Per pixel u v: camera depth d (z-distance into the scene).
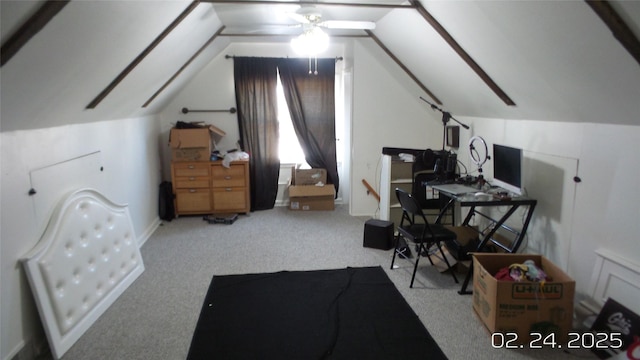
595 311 2.48
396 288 3.10
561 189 2.90
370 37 4.32
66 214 2.53
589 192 2.64
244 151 5.23
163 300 2.93
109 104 3.10
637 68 1.85
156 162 4.92
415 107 4.95
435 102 4.59
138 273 3.32
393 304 2.85
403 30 3.51
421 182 4.21
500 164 3.31
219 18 3.54
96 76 2.44
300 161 5.52
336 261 3.63
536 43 2.25
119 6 1.89
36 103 2.11
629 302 2.30
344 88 5.27
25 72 1.77
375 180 5.07
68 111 2.55
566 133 2.84
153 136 4.82
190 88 5.19
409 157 4.26
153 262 3.62
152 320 2.66
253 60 5.07
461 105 4.11
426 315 2.71
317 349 2.34
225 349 2.34
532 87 2.74
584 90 2.32
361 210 5.13
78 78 2.26
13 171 2.12
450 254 3.39
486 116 3.88
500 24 2.34
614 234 2.46
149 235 4.35
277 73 5.17
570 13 1.83
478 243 3.39
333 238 4.25
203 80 5.19
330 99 5.23
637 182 2.29
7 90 1.78
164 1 2.25
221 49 4.91
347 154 5.33
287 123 5.40
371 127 4.95
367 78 4.84
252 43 5.11
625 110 2.22
